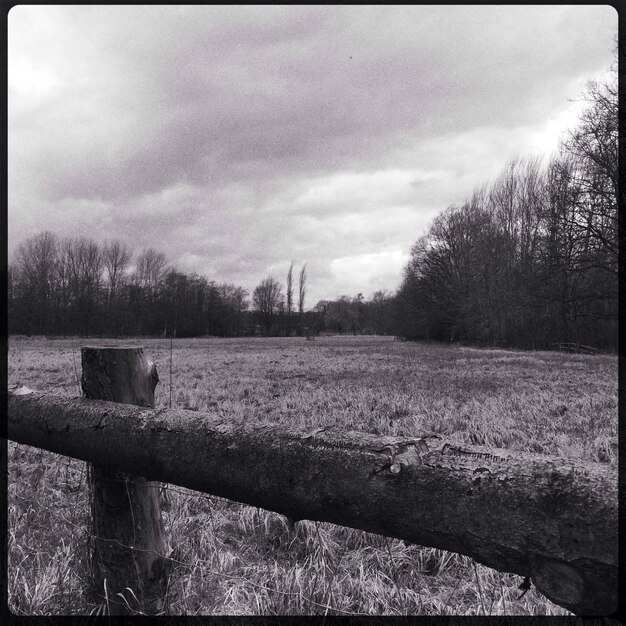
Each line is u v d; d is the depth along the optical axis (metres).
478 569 2.84
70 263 71.50
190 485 1.76
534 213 36.53
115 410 2.03
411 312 60.53
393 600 2.53
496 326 43.44
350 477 1.34
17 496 3.54
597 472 1.09
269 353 30.84
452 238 53.50
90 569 2.30
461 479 1.19
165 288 79.06
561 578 1.05
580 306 33.19
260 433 1.61
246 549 3.22
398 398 9.86
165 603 2.25
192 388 11.56
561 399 9.86
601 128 22.62
